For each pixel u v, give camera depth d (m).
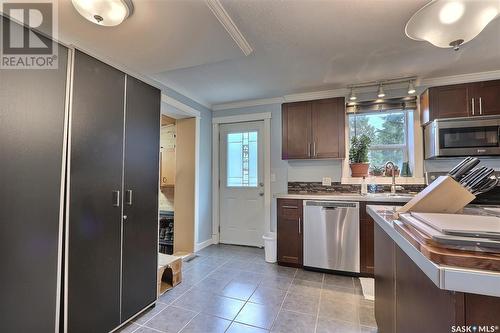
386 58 2.54
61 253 1.42
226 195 4.18
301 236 3.02
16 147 1.24
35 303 1.30
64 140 1.44
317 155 3.31
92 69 1.60
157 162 2.16
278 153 3.87
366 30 2.04
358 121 3.50
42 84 1.34
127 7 1.51
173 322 1.90
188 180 3.78
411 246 0.86
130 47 2.07
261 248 3.88
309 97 3.64
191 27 1.80
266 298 2.28
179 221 3.79
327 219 2.87
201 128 3.96
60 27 1.80
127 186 1.86
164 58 2.25
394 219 1.29
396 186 3.22
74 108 1.49
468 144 2.65
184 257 3.33
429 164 3.12
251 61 2.62
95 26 1.78
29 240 1.29
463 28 1.52
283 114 3.49
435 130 2.76
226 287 2.50
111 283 1.71
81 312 1.51
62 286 1.42
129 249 1.87
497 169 2.84
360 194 3.27
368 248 2.72
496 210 1.42
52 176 1.38
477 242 0.70
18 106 1.25
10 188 1.22
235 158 4.15
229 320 1.93
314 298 2.28
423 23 1.52
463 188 1.20
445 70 2.84
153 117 2.12
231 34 1.92
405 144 3.34
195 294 2.35
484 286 0.60
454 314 0.66
